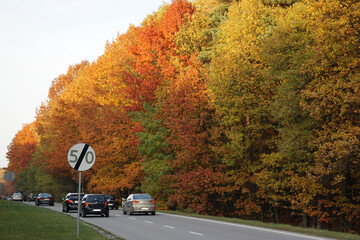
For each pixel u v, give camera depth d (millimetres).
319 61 25016
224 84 32375
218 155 36969
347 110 24109
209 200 39812
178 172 38594
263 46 29219
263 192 32719
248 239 14852
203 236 16031
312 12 25875
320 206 27391
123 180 50531
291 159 28344
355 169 30391
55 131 79375
